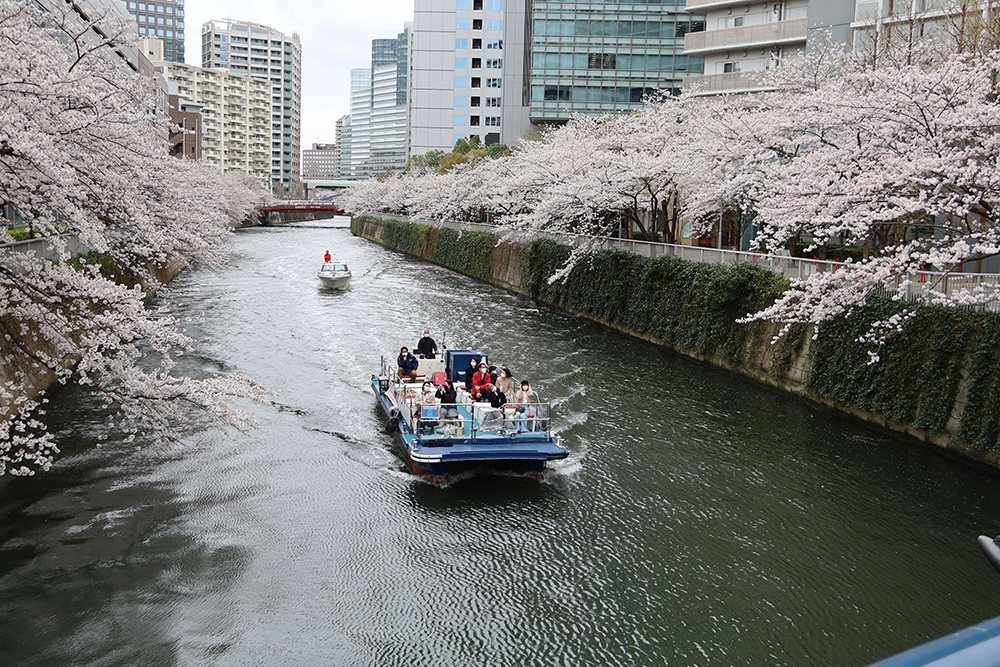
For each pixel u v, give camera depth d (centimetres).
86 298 1422
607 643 1077
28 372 1842
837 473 1648
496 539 1364
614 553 1320
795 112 2208
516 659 1042
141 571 1205
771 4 4656
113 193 1338
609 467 1684
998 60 1697
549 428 1711
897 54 2609
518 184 3744
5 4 1128
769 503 1510
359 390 2222
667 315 2844
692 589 1212
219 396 1340
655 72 6706
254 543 1313
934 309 1739
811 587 1216
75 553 1247
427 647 1063
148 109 1809
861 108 1742
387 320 3306
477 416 1675
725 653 1055
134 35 1382
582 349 2839
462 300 4019
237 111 17262
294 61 19862
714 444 1825
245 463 1648
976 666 98
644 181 3108
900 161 1614
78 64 1323
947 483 1588
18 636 1031
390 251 7356
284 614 1121
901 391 1798
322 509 1453
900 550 1329
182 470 1593
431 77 10500
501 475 1628
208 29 18700
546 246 3997
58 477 1523
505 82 8762
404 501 1501
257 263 5562
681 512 1471
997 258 2350
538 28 6706
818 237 1905
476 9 10388
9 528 1316
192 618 1095
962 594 1193
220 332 2908
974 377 1612
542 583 1227
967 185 1518
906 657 103
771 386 2284
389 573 1245
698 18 6625
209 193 3572
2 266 1269
